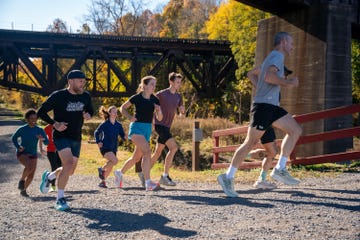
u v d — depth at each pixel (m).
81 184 9.34
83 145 24.19
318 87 14.76
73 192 7.54
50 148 8.72
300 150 14.89
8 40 30.11
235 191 6.21
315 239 3.85
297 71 15.80
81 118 5.73
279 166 6.00
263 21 18.47
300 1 15.10
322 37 14.79
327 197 5.73
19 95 92.94
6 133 29.70
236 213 4.93
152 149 18.81
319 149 14.11
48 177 7.18
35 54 35.44
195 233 4.16
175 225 4.48
